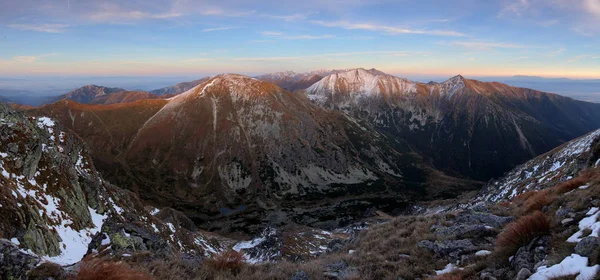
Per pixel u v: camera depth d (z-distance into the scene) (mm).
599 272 7098
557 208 14625
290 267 13727
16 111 29922
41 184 26734
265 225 150000
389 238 18438
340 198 197000
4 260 8469
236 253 14031
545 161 71500
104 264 9258
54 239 21250
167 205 173625
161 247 20672
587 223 10062
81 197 31250
